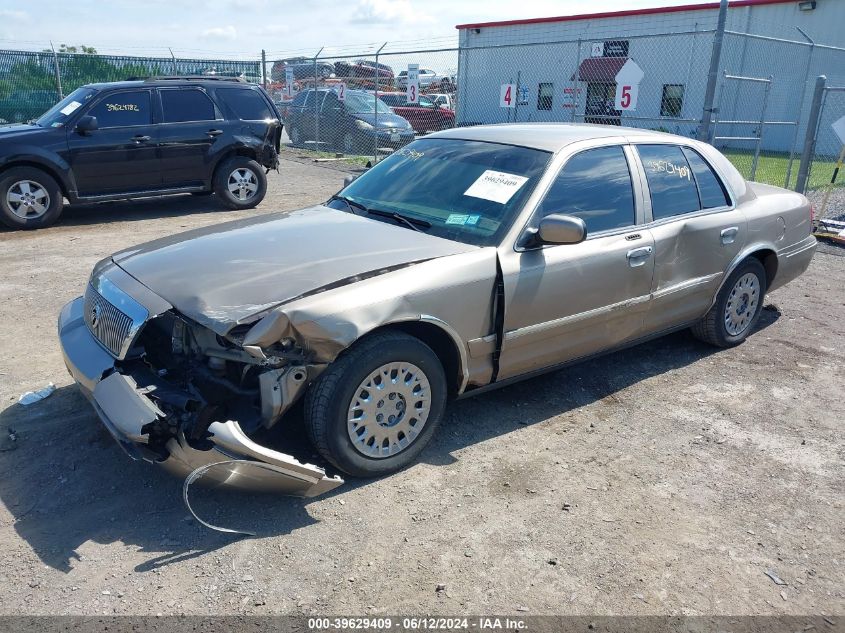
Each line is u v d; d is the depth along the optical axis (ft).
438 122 67.67
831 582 10.19
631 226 15.10
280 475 10.39
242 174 36.76
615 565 10.34
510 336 13.19
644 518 11.46
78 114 31.96
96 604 9.22
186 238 13.96
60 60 58.34
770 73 73.51
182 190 35.09
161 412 10.30
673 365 17.79
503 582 9.90
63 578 9.66
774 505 11.98
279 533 10.73
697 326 18.26
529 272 13.11
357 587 9.69
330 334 10.60
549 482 12.37
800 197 20.13
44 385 15.37
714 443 13.97
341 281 11.38
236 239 13.38
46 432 13.38
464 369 12.81
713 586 10.00
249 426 10.90
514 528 11.07
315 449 11.69
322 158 60.03
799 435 14.43
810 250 20.27
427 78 71.31
